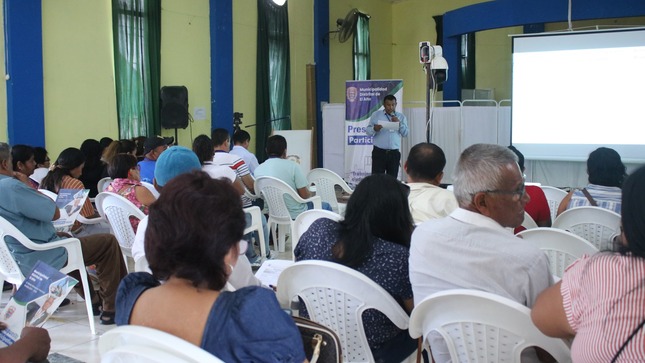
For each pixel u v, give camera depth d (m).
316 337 1.27
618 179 2.93
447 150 8.08
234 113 7.72
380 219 1.76
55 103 5.67
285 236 5.00
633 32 6.36
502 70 10.80
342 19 9.73
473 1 10.44
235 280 1.71
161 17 6.78
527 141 7.06
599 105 6.61
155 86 6.64
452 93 8.73
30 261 2.89
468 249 1.45
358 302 1.69
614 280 1.03
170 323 1.04
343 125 8.35
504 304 1.27
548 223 3.04
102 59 6.11
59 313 3.42
